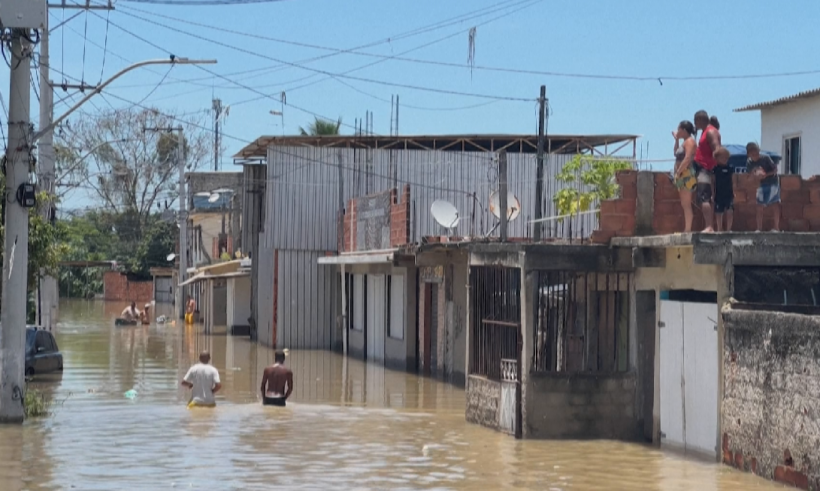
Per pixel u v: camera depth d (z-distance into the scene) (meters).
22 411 17.17
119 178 75.12
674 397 15.04
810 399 11.47
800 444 11.67
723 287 13.66
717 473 12.95
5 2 16.48
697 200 15.21
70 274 88.94
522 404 15.85
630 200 15.95
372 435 16.25
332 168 36.88
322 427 17.14
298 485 12.05
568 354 16.06
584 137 36.16
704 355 14.20
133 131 70.00
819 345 11.30
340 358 34.22
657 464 13.67
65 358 31.72
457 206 35.75
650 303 15.95
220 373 27.61
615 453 14.62
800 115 26.25
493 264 17.17
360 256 31.67
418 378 27.30
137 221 79.38
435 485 12.17
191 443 15.17
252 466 13.28
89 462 13.47
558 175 32.72
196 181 63.97
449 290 26.77
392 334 31.72
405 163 36.31
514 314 16.34
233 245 52.47
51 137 25.86
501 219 22.58
